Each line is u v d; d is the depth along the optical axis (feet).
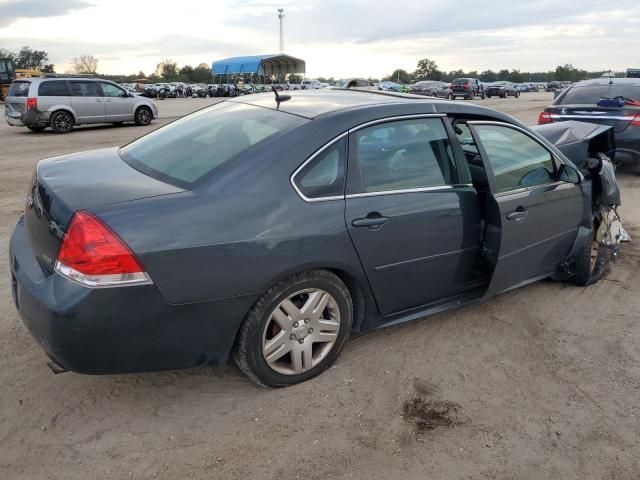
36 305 8.39
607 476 8.61
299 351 10.22
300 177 9.65
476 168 12.44
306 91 13.02
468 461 8.81
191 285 8.64
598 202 15.34
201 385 10.52
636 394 10.66
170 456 8.71
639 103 27.91
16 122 53.21
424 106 11.51
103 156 11.66
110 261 8.09
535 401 10.36
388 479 8.39
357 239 10.12
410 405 10.12
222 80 199.62
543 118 30.71
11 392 10.09
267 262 9.15
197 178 9.43
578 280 15.17
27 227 10.14
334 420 9.64
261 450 8.90
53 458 8.58
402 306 11.57
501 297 14.67
